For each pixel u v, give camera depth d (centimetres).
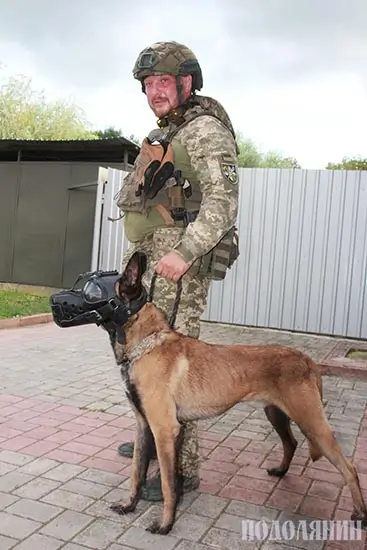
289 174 934
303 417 286
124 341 279
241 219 962
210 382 279
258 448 406
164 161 295
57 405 483
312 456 304
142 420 295
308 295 933
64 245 1142
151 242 320
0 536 270
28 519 287
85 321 277
